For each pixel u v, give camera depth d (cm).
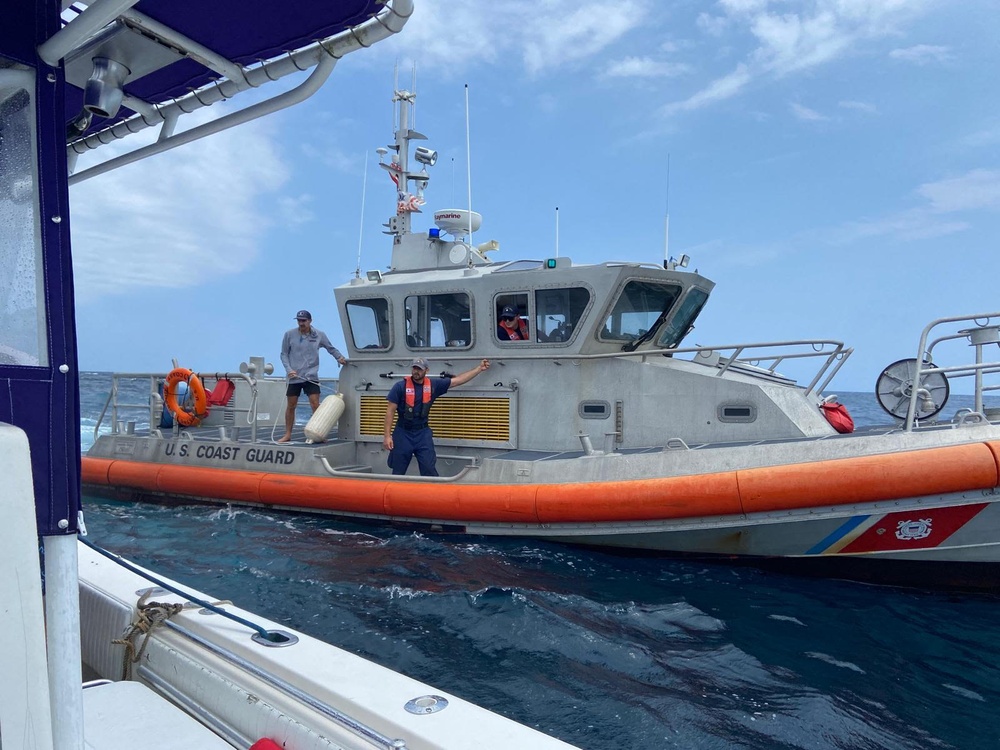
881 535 526
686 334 775
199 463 880
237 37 251
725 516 566
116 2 151
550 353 709
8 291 168
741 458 575
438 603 504
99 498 938
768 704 366
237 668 225
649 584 552
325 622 470
